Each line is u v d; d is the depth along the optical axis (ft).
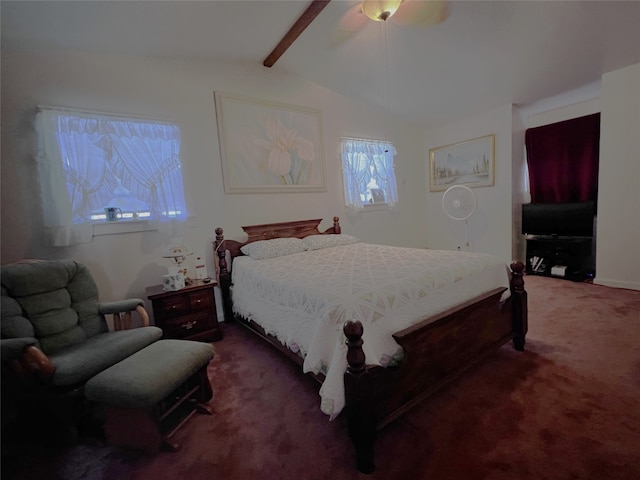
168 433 5.00
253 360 7.61
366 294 4.95
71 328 6.14
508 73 10.74
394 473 4.08
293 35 9.03
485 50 9.50
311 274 6.77
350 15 8.34
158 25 7.38
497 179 14.10
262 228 11.20
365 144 14.26
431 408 5.32
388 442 4.62
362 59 10.55
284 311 6.28
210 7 7.04
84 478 4.35
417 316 5.29
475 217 15.14
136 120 8.68
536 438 4.48
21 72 7.32
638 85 9.83
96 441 5.11
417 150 16.78
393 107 14.21
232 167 10.62
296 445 4.72
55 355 5.48
